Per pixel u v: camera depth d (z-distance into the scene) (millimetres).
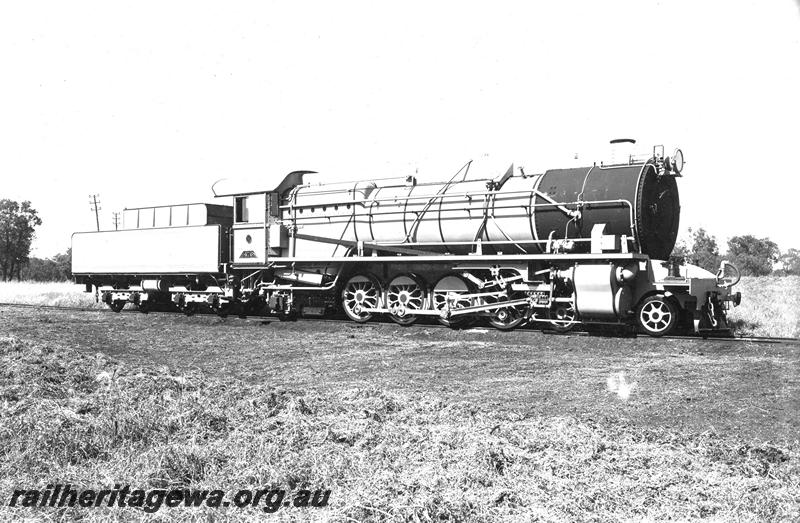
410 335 15055
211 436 6973
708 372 10141
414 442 6684
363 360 11938
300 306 19109
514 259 14695
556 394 9070
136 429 6992
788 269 48938
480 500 5289
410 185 16922
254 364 11852
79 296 31984
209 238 20359
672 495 5465
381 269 17266
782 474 5914
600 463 6137
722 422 7629
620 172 14117
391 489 5516
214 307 20766
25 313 21938
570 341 13227
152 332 16406
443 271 16328
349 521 5023
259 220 19250
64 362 10906
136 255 22672
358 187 17719
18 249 85875
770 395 8727
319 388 9695
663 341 12789
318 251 18250
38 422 6984
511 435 6832
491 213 15312
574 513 5125
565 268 14391
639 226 13695
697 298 13312
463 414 7758
